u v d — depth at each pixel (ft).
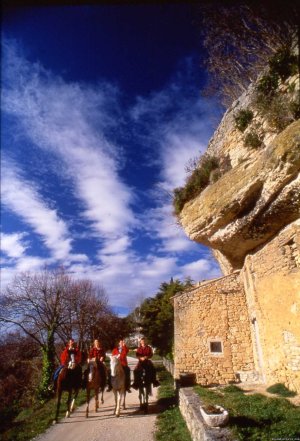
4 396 75.15
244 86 44.52
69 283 93.71
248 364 40.93
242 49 39.14
